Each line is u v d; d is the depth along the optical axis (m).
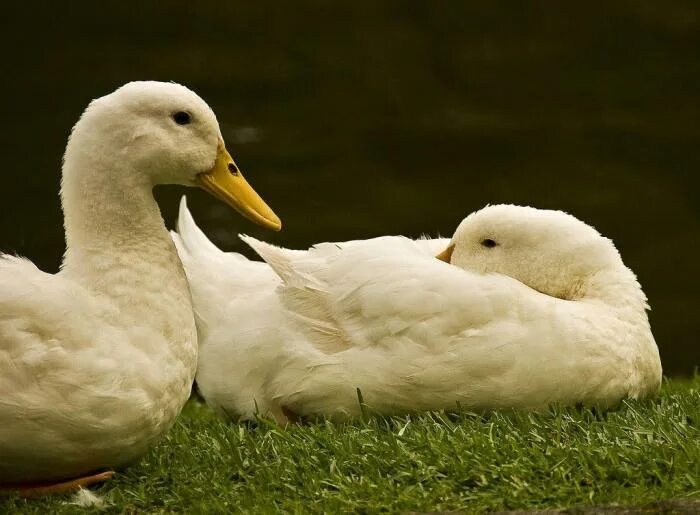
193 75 31.94
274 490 9.41
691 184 28.66
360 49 33.62
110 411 9.16
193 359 9.80
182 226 12.99
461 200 28.25
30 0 35.00
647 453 9.45
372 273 11.22
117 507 9.22
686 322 24.33
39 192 28.36
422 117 31.20
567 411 10.74
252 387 11.67
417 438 9.91
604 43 33.81
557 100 31.77
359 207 28.03
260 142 30.11
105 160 9.73
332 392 11.15
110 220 9.73
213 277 12.36
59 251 26.86
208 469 9.82
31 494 9.48
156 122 9.88
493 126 30.84
